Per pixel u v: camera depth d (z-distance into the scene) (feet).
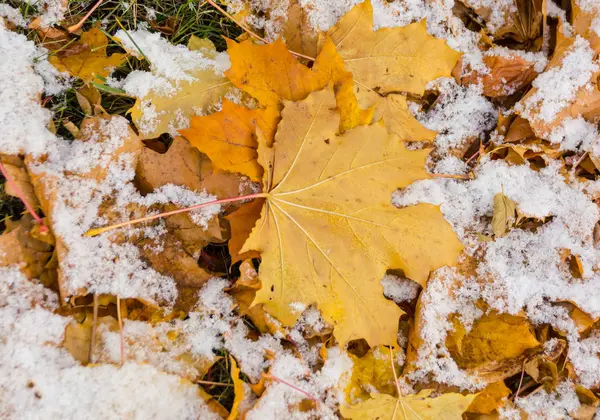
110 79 2.23
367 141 2.15
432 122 2.27
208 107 2.21
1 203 2.19
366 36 2.21
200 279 2.19
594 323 2.27
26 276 2.14
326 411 2.19
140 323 2.17
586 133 2.25
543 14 2.24
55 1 2.22
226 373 2.22
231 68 2.15
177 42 2.27
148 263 2.18
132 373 2.15
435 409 2.19
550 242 2.26
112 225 2.14
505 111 2.29
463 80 2.28
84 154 2.17
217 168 2.19
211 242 2.21
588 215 2.26
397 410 2.18
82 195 2.16
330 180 2.15
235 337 2.21
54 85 2.22
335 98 2.15
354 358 2.23
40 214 2.16
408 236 2.16
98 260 2.16
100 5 2.25
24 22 2.21
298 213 2.15
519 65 2.25
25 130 2.15
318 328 2.21
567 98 2.23
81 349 2.14
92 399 2.13
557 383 2.26
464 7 2.29
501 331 2.23
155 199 2.19
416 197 2.24
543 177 2.27
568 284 2.26
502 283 2.24
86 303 2.16
